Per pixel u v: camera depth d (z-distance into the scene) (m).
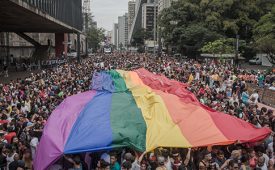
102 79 21.92
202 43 79.62
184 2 90.50
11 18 50.16
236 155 12.21
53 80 33.25
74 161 11.83
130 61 68.38
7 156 12.56
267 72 48.00
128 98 16.67
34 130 14.58
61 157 11.92
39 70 60.97
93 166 12.55
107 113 14.49
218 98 23.27
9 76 50.94
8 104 20.62
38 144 12.90
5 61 66.88
